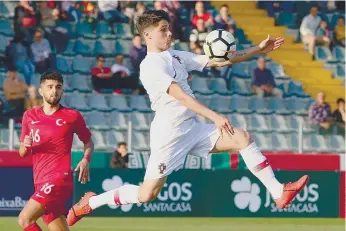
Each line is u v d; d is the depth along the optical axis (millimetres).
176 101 15281
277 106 40562
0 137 35062
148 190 16016
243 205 30750
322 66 43156
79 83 38656
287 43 43531
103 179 29531
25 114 16500
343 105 39531
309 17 43812
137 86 38625
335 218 31312
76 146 34875
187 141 15555
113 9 41094
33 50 37688
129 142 30453
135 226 26828
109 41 40500
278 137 39375
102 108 38000
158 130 15500
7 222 27000
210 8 43000
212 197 30500
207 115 13469
